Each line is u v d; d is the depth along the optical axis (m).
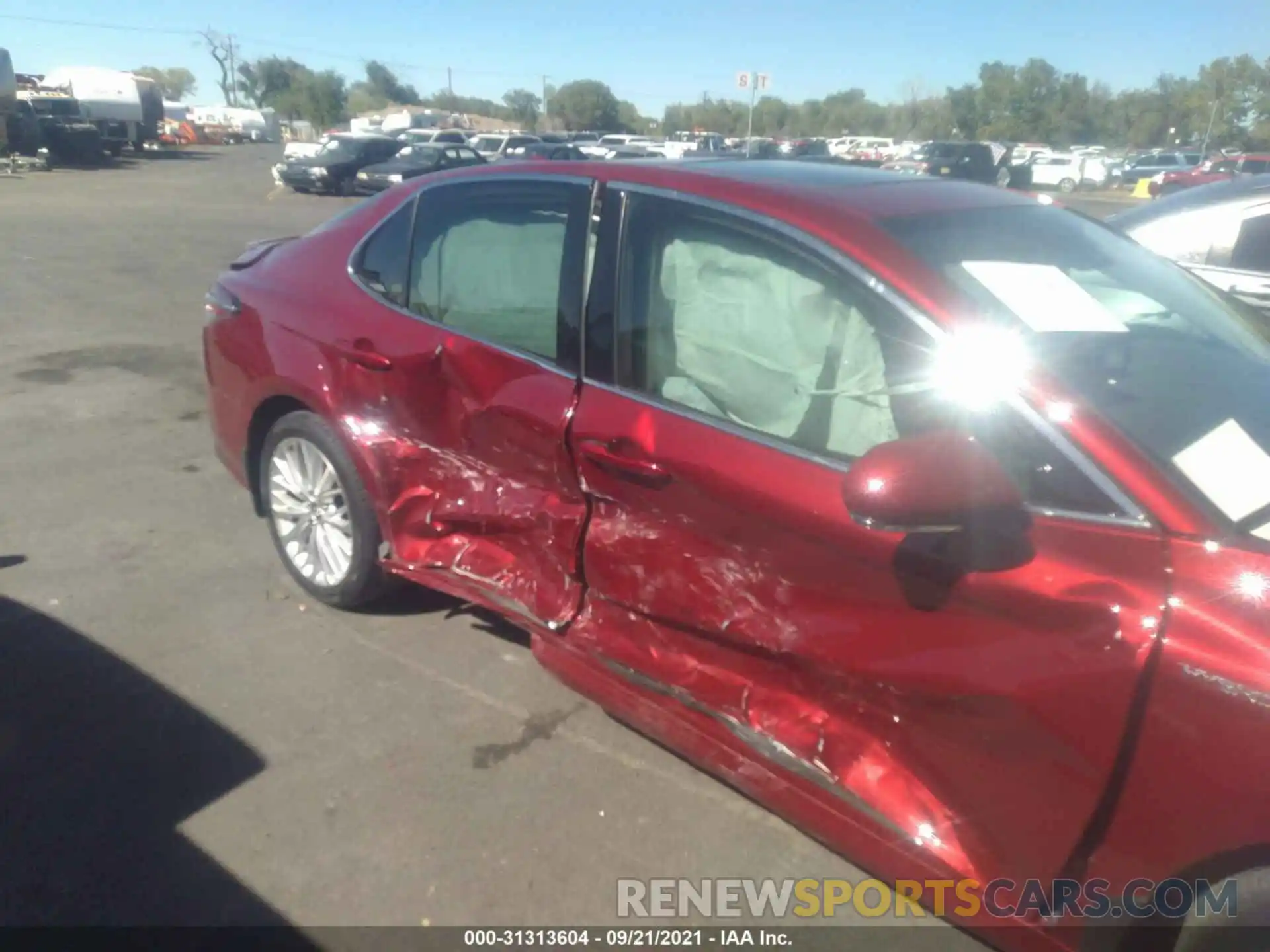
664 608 2.88
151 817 2.96
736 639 2.72
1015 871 2.21
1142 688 1.97
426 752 3.27
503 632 4.00
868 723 2.49
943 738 2.31
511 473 3.26
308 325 3.83
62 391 7.12
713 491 2.65
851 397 2.51
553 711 3.50
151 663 3.73
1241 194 5.80
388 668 3.74
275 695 3.56
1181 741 1.93
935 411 2.36
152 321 9.44
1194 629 1.94
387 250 3.75
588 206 3.10
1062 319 2.51
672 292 2.88
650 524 2.87
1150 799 1.98
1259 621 1.90
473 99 112.00
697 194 2.89
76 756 3.21
